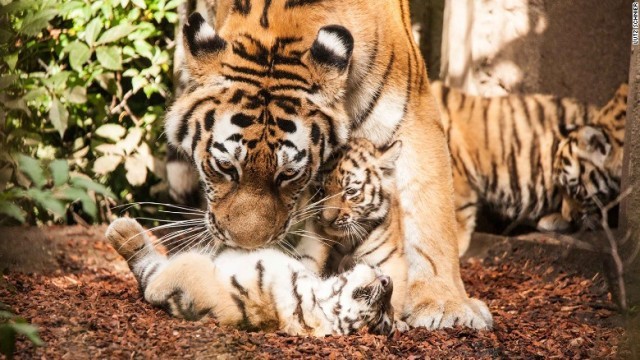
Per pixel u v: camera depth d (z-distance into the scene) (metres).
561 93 12.51
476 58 12.69
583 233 11.12
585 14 12.43
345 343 6.43
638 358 6.37
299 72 6.83
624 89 11.42
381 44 7.40
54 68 10.52
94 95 10.91
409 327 7.47
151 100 11.43
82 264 9.20
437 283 7.79
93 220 11.05
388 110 7.55
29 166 6.08
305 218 7.37
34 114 9.97
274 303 6.78
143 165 10.77
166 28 11.38
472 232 11.22
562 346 7.00
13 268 8.63
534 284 9.59
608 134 11.09
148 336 6.17
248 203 6.68
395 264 7.57
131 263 7.54
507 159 11.46
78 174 10.77
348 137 7.32
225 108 6.73
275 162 6.70
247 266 6.90
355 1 7.32
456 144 11.33
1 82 8.22
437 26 13.19
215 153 6.73
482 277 9.86
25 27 8.22
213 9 8.12
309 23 7.05
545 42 12.51
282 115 6.71
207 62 6.87
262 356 6.01
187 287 6.75
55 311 6.54
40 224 10.25
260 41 6.91
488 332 7.31
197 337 6.20
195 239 8.40
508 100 11.67
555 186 11.41
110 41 10.20
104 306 6.87
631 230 7.51
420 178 7.75
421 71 7.93
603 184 11.03
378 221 7.60
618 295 7.90
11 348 5.25
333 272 7.82
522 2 12.52
